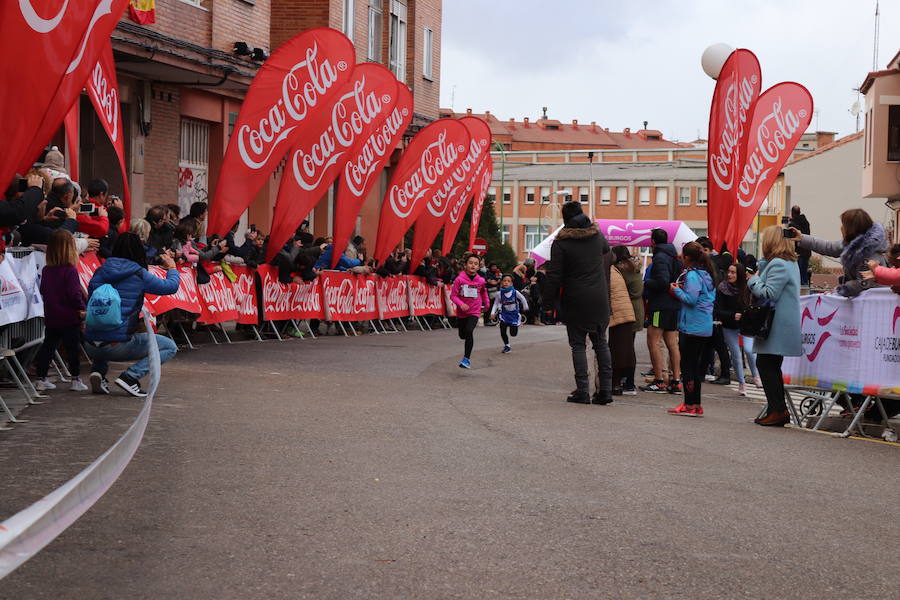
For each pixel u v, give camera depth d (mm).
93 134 19156
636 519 5609
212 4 20828
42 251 9852
